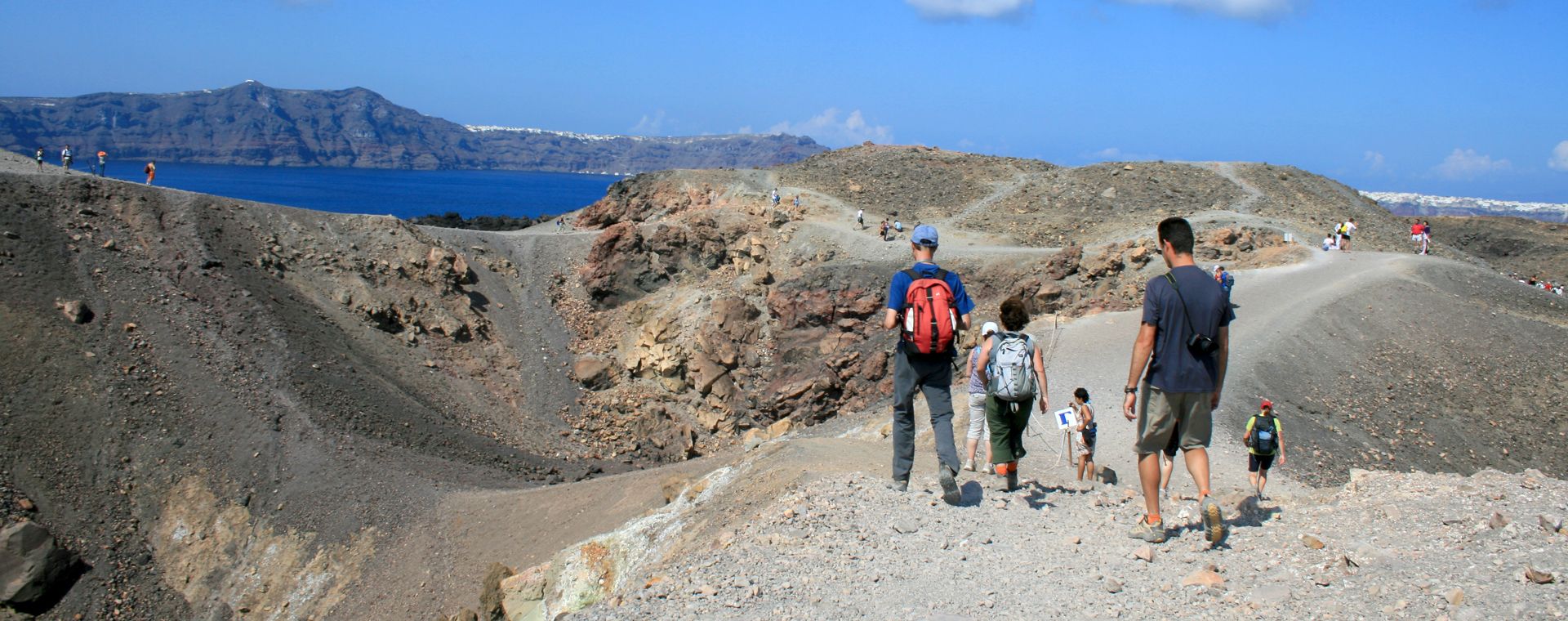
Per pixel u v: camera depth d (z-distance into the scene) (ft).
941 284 30.25
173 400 95.91
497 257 174.09
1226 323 24.66
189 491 87.71
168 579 81.51
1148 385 25.13
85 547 80.18
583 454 131.44
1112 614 21.07
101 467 86.99
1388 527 24.07
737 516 44.96
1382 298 109.19
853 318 152.97
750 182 210.79
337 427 99.09
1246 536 25.57
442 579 74.79
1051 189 205.36
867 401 141.79
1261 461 46.80
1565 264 217.77
